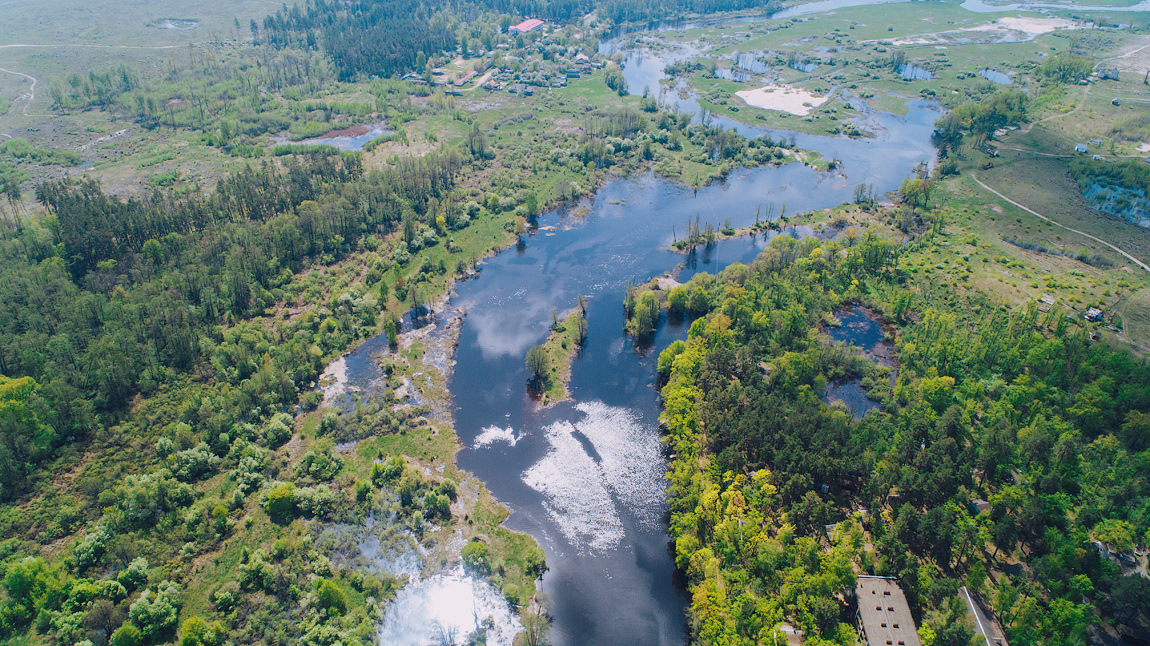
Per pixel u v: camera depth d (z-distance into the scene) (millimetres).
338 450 175500
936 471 146875
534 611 137375
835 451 152625
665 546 152000
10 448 156375
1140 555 137375
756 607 123500
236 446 170750
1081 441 164250
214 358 195250
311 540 148875
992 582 131875
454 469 171625
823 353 195000
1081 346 190250
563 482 168125
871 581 128000
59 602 129625
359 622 132500
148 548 142000
